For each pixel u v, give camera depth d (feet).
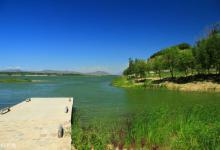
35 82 368.48
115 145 44.52
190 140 40.40
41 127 51.34
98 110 87.81
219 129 44.34
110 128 56.03
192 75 220.84
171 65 229.25
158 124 51.67
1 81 347.56
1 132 46.91
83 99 128.16
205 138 40.27
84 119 69.21
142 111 80.74
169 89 191.11
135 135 47.26
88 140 43.70
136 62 320.70
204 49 195.83
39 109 77.36
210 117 57.62
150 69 278.05
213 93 155.63
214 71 247.91
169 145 43.14
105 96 144.77
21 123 55.21
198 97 132.77
